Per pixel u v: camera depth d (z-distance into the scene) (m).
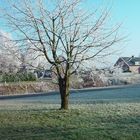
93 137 13.64
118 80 62.53
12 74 24.05
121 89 47.72
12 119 18.88
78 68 21.83
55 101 31.34
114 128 15.17
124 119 17.41
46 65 22.11
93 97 34.22
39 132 15.10
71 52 20.88
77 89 50.03
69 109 21.52
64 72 21.59
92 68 22.50
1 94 49.53
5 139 14.07
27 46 21.23
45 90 53.00
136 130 14.70
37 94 46.47
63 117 18.61
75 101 29.38
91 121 17.14
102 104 25.22
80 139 13.44
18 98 39.59
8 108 24.73
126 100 28.55
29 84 52.62
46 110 21.72
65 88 21.45
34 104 28.00
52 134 14.51
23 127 16.44
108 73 23.75
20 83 52.03
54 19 20.98
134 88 49.69
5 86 50.66
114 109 21.34
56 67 20.97
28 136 14.42
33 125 16.81
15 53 21.72
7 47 21.80
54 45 20.77
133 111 20.27
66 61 20.77
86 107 22.84
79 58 21.12
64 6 21.38
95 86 53.31
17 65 22.66
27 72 23.30
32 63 21.95
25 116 19.62
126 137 13.55
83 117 18.38
